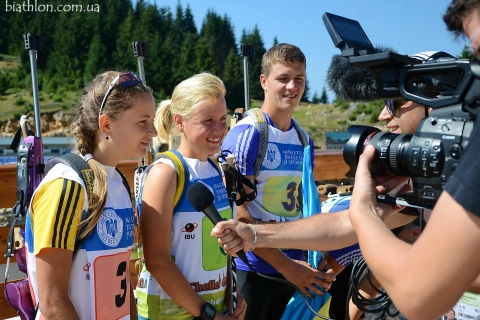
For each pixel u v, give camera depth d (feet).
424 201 4.32
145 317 6.99
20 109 126.31
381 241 3.83
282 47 8.88
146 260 6.64
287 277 7.89
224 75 168.66
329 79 6.97
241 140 8.38
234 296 7.25
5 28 182.50
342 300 9.62
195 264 6.91
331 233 6.62
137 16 222.28
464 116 4.01
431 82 4.45
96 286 5.59
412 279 3.49
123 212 6.03
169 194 6.63
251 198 7.86
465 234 3.27
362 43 4.94
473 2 3.47
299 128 9.27
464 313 6.59
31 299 5.78
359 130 5.03
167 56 170.19
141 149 6.13
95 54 162.91
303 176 8.87
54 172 5.44
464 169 3.33
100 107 5.91
